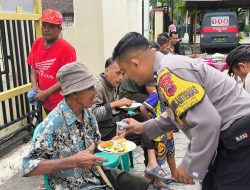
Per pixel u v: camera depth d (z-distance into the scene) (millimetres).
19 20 4492
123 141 2805
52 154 2195
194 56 7371
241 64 3035
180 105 1843
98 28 6621
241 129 1896
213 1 16469
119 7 7988
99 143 2705
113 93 3541
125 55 2064
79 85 2182
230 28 15969
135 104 3732
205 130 1803
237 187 2002
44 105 3941
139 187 2447
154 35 16188
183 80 1863
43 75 3900
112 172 2547
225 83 1975
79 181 2307
